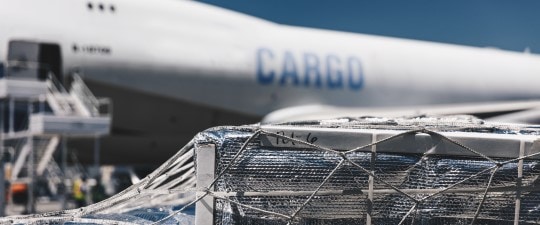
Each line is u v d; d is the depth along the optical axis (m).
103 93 22.55
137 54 22.67
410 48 28.77
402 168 6.10
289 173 6.14
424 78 28.12
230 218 6.14
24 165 20.73
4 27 21.31
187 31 23.91
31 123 19.67
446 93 28.55
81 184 24.55
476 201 6.07
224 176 6.15
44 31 21.66
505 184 6.03
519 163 5.99
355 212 6.17
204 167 6.14
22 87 20.08
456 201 6.09
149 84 22.86
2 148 20.61
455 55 29.66
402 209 6.12
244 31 25.22
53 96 20.58
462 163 6.05
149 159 25.30
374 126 6.55
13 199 20.50
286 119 24.38
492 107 25.33
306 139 6.13
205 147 6.13
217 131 6.18
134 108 23.12
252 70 24.52
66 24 22.09
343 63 26.56
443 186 6.04
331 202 6.16
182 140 24.59
